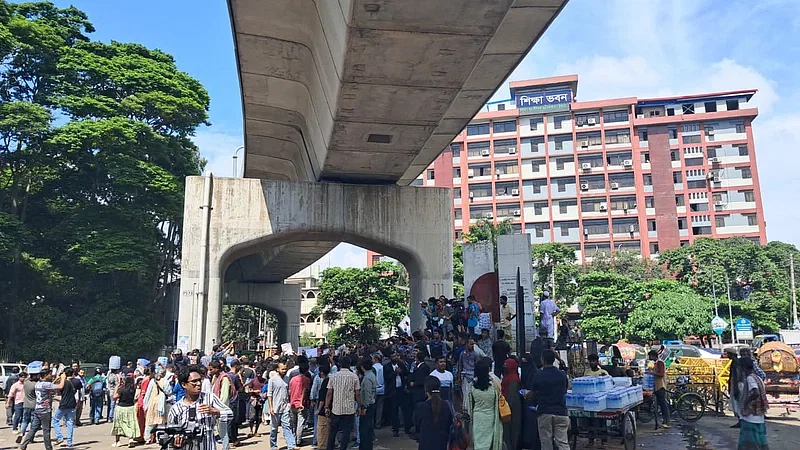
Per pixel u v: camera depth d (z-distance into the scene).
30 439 12.52
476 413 7.98
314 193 23.22
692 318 41.66
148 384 13.24
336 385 10.31
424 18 12.95
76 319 31.88
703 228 68.19
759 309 49.69
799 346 25.73
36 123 30.70
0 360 29.47
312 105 21.22
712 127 70.31
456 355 13.05
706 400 15.77
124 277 35.84
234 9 15.74
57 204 35.47
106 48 36.75
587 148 71.94
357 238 24.12
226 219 22.16
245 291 46.53
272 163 29.25
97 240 32.09
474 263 20.98
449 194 24.70
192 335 20.89
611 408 9.51
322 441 11.94
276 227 22.58
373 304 45.69
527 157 73.50
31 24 31.77
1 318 31.95
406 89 16.83
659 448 11.27
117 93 35.88
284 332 47.22
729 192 68.44
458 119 20.98
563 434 8.27
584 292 48.41
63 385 13.48
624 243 69.38
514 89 75.12
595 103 72.44
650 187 70.19
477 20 13.15
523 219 72.06
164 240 38.84
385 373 13.95
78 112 33.28
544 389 8.43
